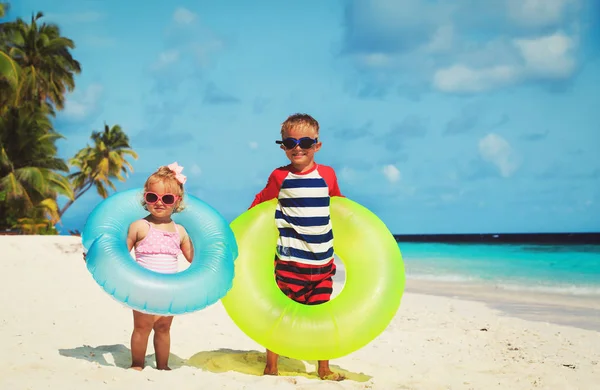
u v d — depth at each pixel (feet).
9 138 80.12
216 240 12.42
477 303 30.83
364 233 13.57
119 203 12.60
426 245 158.81
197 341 16.83
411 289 39.63
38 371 11.74
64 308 19.94
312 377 13.65
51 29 95.50
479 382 13.92
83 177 123.24
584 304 31.07
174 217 12.88
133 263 11.47
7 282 25.29
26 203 78.74
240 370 13.98
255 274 12.91
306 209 13.26
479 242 183.62
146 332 12.50
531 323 23.62
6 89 77.41
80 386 10.84
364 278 13.12
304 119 13.48
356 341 12.44
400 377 14.23
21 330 16.10
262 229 13.46
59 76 96.43
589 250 104.99
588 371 15.43
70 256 34.60
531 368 15.53
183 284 11.36
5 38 90.99
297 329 12.30
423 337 19.85
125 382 11.21
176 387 11.16
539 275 50.90
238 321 12.54
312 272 13.24
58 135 83.30
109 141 124.88
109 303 21.38
